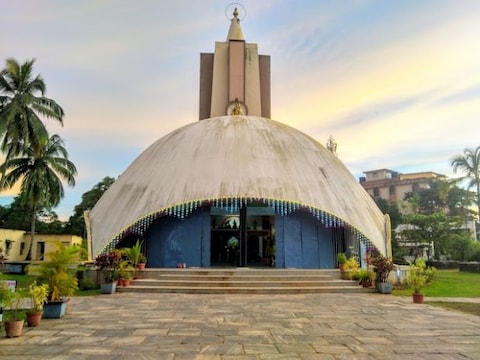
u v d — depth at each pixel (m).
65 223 47.56
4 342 6.64
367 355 5.96
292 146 19.33
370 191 62.75
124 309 9.90
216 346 6.40
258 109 26.30
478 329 7.81
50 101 26.80
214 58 26.77
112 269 13.83
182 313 9.36
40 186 28.23
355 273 14.69
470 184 35.50
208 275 14.45
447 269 32.47
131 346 6.38
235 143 18.48
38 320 7.99
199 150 18.17
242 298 12.05
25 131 25.45
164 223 17.84
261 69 27.78
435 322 8.50
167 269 15.19
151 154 19.66
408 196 54.66
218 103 26.00
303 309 10.06
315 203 16.44
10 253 38.03
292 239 17.78
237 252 19.95
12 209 44.72
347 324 8.23
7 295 7.18
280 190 16.45
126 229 16.00
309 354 5.99
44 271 9.02
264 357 5.81
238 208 17.73
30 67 26.59
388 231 18.30
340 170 19.83
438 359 5.78
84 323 8.18
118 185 19.08
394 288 15.29
